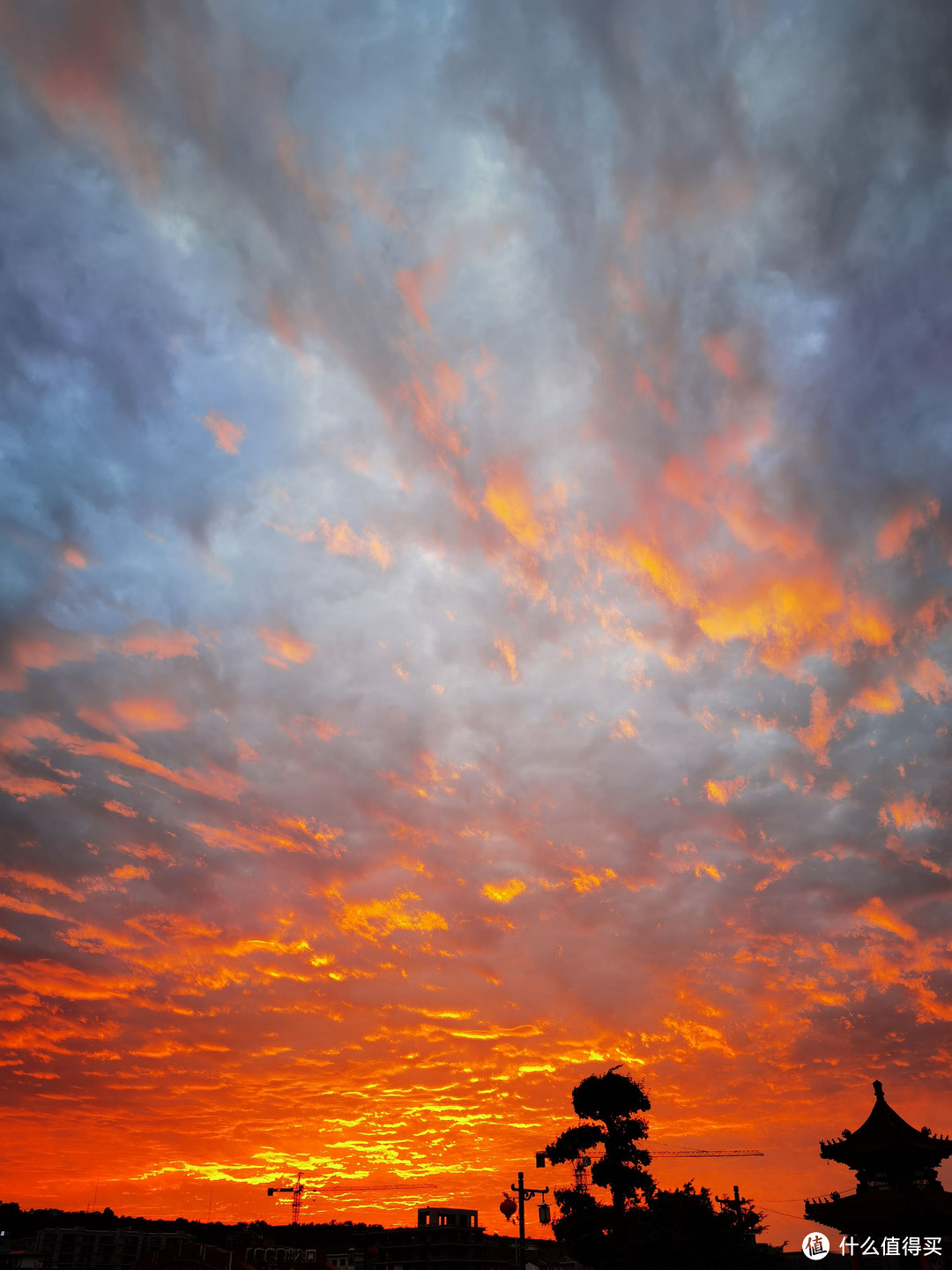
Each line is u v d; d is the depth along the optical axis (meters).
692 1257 45.50
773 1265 46.38
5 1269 150.50
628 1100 57.28
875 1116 40.94
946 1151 38.06
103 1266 154.50
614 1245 48.97
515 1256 136.88
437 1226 137.12
